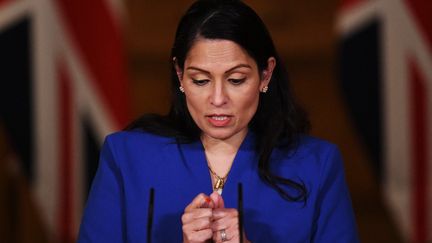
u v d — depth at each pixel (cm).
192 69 448
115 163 514
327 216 500
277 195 494
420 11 1028
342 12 1052
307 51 1134
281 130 512
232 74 447
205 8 452
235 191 496
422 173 1064
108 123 1034
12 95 1025
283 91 517
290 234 488
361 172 1134
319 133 1134
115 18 1027
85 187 1053
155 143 516
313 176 505
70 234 1068
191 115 478
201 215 445
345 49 1054
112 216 500
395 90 1044
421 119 1045
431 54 1030
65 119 1031
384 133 1058
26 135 1035
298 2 1130
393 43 1038
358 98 1059
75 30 1020
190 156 507
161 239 488
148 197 496
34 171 1048
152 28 1143
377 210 1141
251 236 486
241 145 509
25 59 1019
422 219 1087
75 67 1023
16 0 1014
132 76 1145
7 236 1105
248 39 446
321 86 1134
